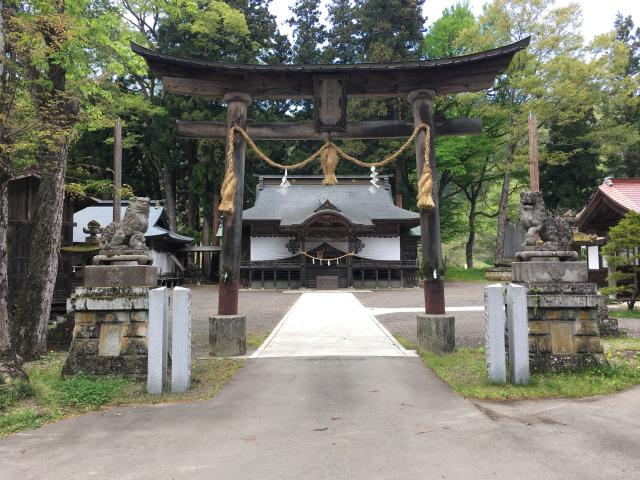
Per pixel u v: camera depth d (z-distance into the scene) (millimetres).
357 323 13039
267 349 9188
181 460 3955
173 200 36438
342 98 9305
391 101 33375
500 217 32938
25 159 12758
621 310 15211
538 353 6695
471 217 38750
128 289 6887
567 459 3854
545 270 6918
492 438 4344
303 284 28844
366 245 30625
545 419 4867
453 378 6637
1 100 7152
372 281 30250
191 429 4746
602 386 5980
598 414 4992
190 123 9859
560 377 6422
